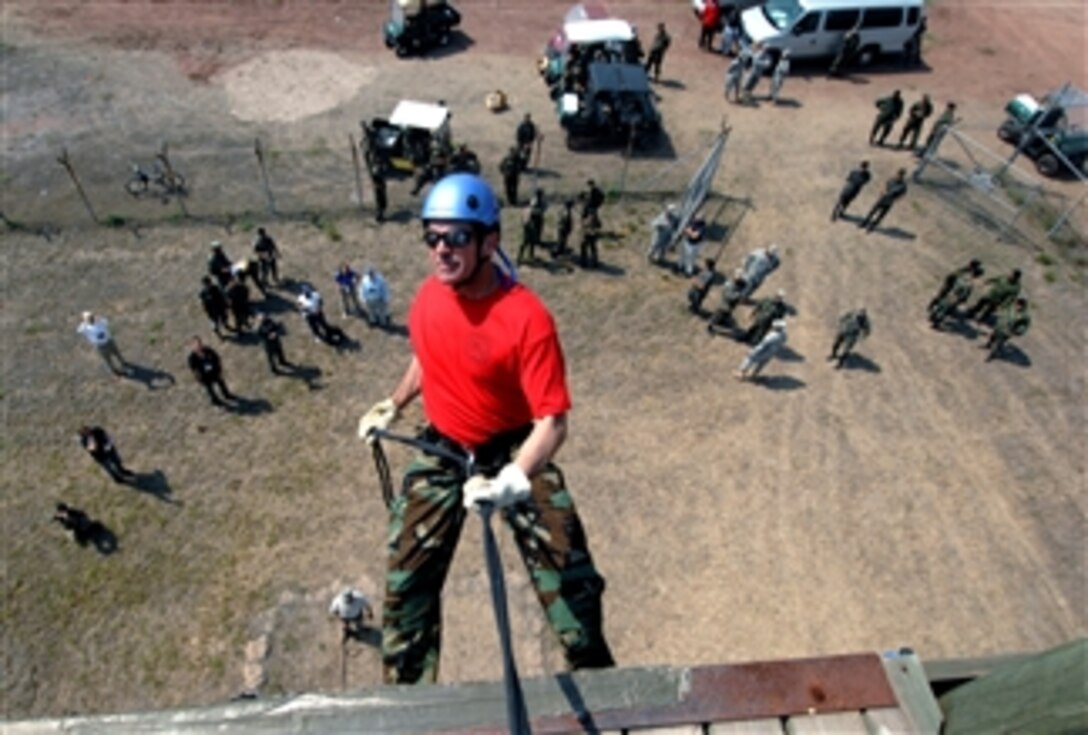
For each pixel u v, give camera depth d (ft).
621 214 73.46
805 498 53.01
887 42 92.17
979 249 72.33
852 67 94.48
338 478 52.75
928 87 92.22
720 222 73.46
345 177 74.38
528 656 44.98
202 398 56.75
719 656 45.47
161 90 82.89
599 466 53.98
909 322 65.41
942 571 49.70
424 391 12.76
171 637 45.19
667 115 85.30
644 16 101.65
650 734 12.19
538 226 64.75
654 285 67.15
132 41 89.51
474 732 11.98
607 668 12.83
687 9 104.12
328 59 88.99
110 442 49.52
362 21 96.37
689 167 78.69
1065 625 47.50
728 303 60.64
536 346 11.18
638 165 78.38
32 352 58.65
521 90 86.84
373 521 50.55
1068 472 55.47
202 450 53.78
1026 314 59.98
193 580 47.52
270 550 48.98
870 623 47.14
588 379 59.31
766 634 46.50
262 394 57.31
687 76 91.66
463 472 13.08
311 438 54.90
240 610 46.37
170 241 67.15
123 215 68.59
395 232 69.72
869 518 52.19
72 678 43.52
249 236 67.97
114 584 47.19
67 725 11.93
